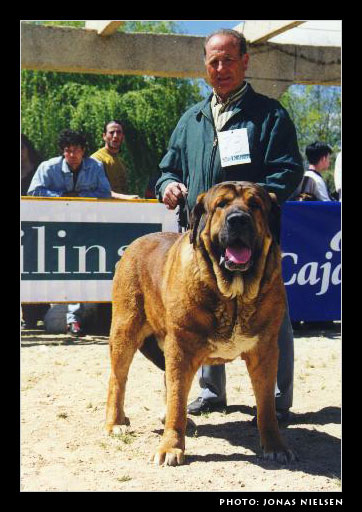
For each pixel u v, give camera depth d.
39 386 7.82
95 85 29.55
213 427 6.38
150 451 5.57
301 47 16.77
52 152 28.25
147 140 28.84
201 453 5.55
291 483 4.86
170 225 11.16
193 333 5.27
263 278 5.20
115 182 13.34
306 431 6.27
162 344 6.02
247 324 5.25
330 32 17.09
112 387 6.20
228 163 5.98
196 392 7.85
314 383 8.11
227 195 5.05
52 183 11.48
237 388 7.87
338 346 10.34
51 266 10.75
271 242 5.29
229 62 5.94
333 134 34.59
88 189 11.54
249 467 5.20
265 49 16.53
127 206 11.00
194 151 6.23
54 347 10.28
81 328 11.48
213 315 5.21
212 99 6.22
